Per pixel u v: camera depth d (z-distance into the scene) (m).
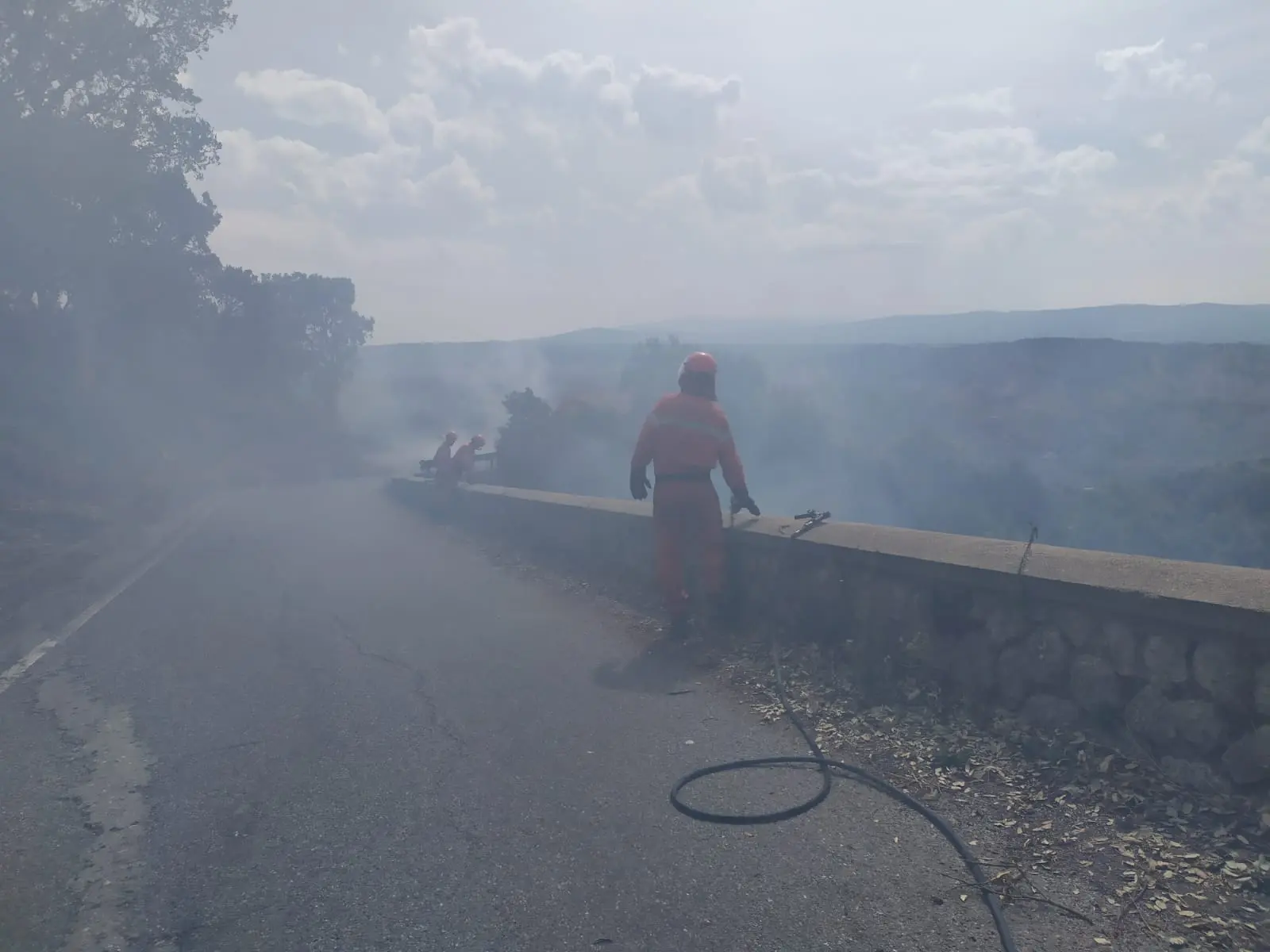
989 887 4.07
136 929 4.04
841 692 6.42
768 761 5.50
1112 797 4.68
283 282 56.19
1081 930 3.74
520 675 7.39
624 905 4.08
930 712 5.88
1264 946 3.57
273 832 4.88
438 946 3.85
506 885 4.29
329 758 5.85
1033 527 6.13
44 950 3.91
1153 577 5.11
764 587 7.90
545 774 5.48
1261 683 4.45
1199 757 4.68
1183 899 3.89
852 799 5.00
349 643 8.65
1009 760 5.21
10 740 6.39
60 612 10.67
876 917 3.90
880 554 6.54
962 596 6.00
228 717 6.69
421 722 6.42
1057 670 5.38
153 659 8.35
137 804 5.28
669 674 7.21
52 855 4.72
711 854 4.48
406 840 4.74
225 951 3.87
